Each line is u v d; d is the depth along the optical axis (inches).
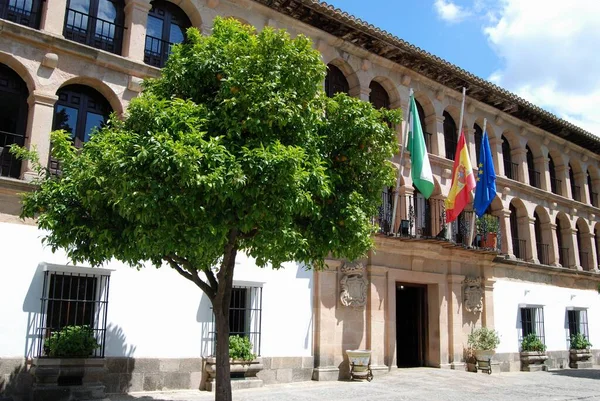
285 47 327.6
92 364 454.6
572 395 564.7
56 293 474.9
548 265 948.0
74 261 340.8
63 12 523.2
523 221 941.8
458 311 783.7
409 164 761.0
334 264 657.6
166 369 516.1
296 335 614.5
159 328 519.8
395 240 704.4
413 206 756.6
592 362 995.3
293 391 528.1
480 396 535.8
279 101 304.5
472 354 776.9
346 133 355.6
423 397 514.6
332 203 348.5
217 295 339.3
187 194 267.9
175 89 344.8
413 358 788.0
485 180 771.4
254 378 560.1
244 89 309.1
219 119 311.6
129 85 546.3
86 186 307.4
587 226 1074.1
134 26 561.0
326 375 622.5
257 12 655.8
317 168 309.7
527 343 868.0
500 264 859.4
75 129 528.4
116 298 500.7
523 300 893.2
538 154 1006.4
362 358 627.5
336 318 650.8
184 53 354.6
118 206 306.3
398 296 826.8
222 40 350.6
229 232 323.6
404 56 772.6
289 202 283.3
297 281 626.2
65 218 328.5
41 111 493.4
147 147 267.6
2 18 500.4
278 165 278.4
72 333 452.4
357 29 711.1
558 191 1048.2
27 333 451.5
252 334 579.2
